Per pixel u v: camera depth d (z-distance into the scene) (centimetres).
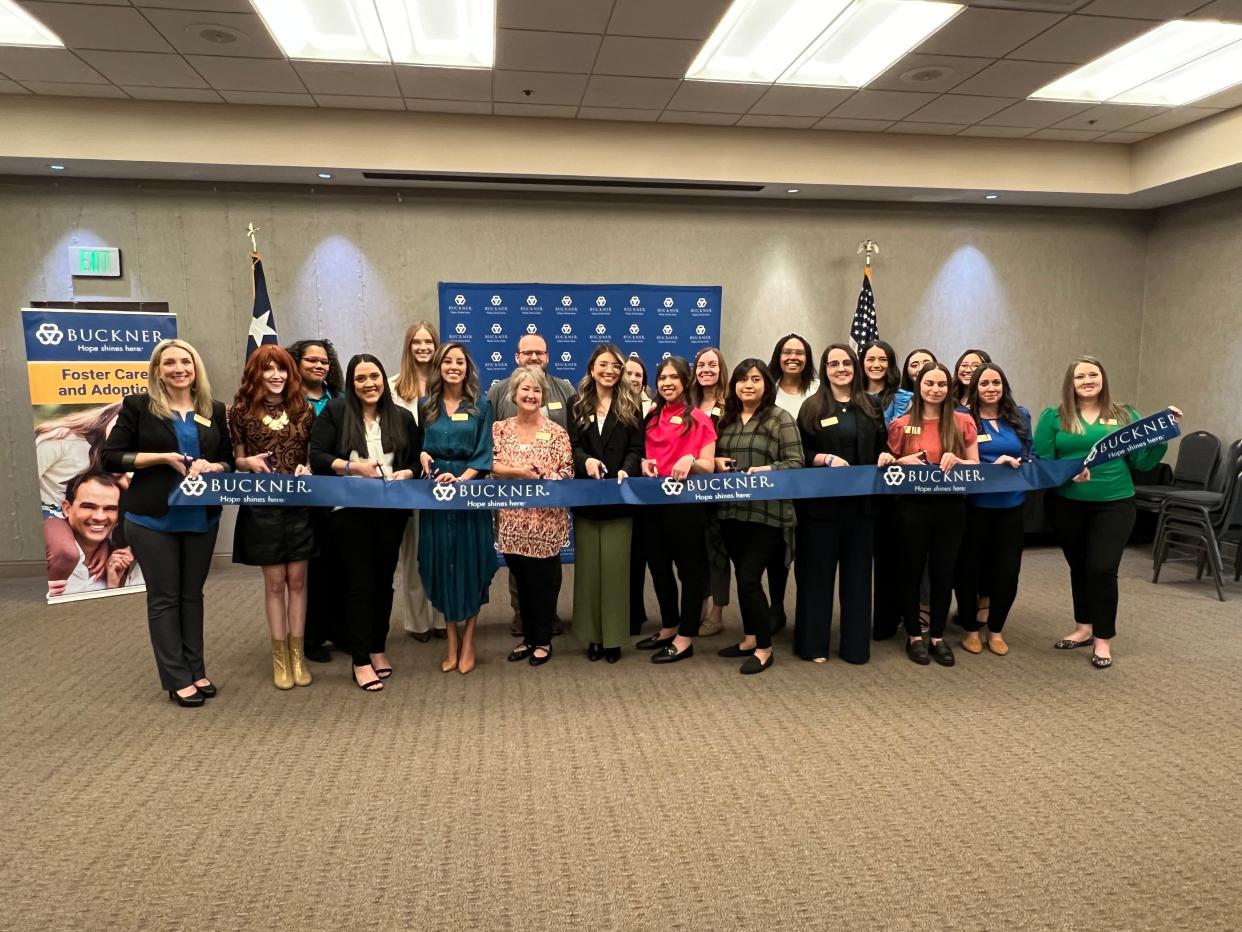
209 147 523
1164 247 684
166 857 211
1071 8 394
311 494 312
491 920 186
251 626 425
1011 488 345
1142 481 642
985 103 527
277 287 591
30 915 188
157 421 296
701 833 224
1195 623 430
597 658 367
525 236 616
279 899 194
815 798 243
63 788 249
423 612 395
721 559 400
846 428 345
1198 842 221
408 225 603
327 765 264
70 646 395
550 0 379
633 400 347
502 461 336
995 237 676
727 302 645
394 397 380
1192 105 530
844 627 362
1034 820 231
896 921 187
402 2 394
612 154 566
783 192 617
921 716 304
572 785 251
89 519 488
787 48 452
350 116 536
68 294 566
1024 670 355
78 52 434
